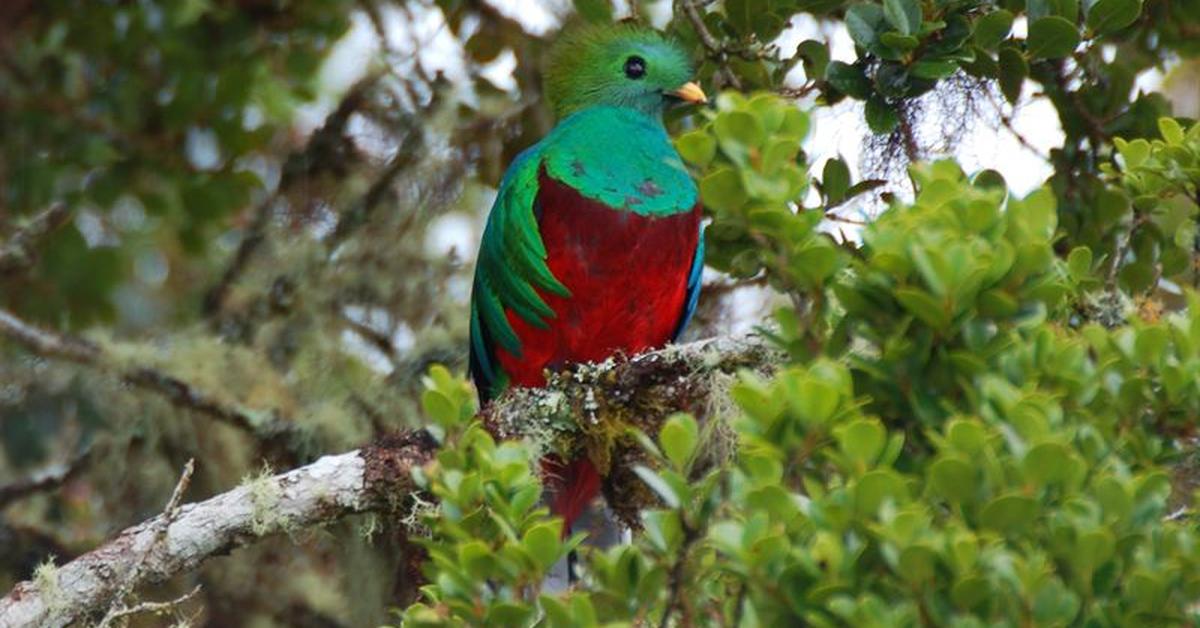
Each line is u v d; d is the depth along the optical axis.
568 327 11.14
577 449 10.12
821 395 6.27
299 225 13.69
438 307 13.38
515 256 11.09
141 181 13.84
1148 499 6.19
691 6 10.95
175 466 12.67
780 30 10.66
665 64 11.43
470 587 6.83
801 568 6.04
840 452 6.27
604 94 11.49
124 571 9.16
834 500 6.02
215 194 13.80
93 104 13.72
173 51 13.65
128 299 14.62
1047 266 6.66
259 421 12.51
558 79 11.90
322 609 12.52
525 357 11.32
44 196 13.58
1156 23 11.27
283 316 13.38
